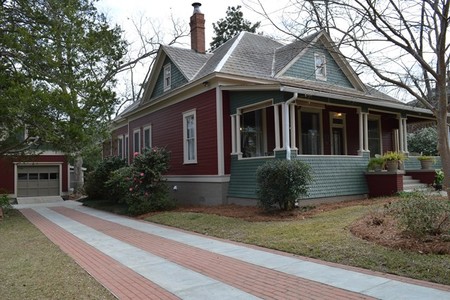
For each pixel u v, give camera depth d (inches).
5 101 443.2
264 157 458.9
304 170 392.5
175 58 658.8
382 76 317.7
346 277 193.5
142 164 530.3
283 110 439.8
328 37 334.6
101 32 595.5
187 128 605.9
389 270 200.2
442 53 287.9
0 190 757.3
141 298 174.4
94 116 542.3
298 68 590.2
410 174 580.1
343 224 312.2
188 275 210.2
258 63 593.6
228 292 178.5
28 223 467.5
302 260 233.3
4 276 216.1
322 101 484.4
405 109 573.3
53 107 488.4
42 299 174.9
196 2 743.7
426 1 275.4
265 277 200.7
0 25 511.5
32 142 567.8
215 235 334.3
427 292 165.8
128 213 531.5
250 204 470.0
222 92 521.0
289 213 389.7
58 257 264.1
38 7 543.8
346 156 499.5
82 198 864.3
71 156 611.8
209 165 537.6
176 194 626.5
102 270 226.5
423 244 231.0
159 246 296.7
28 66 517.0
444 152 302.0
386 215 305.9
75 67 553.0
